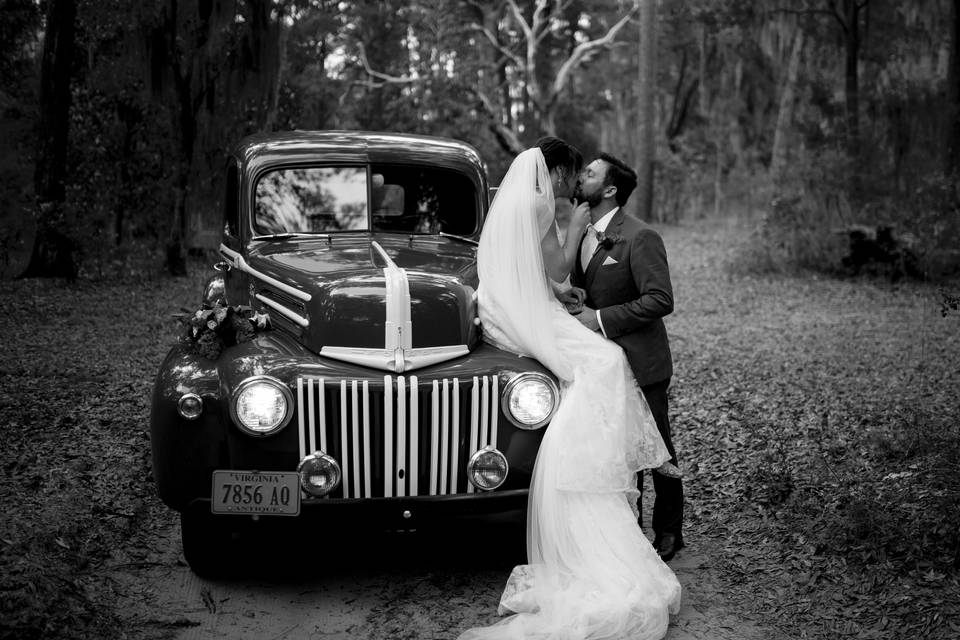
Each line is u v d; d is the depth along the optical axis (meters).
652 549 3.87
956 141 16.27
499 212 4.11
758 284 15.96
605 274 4.20
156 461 3.76
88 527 4.43
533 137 28.36
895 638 3.47
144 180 14.77
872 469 5.29
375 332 3.86
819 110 18.75
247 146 5.32
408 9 24.39
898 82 17.47
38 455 5.50
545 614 3.57
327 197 5.17
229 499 3.62
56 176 13.48
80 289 12.93
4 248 13.62
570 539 3.77
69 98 13.47
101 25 13.56
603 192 4.26
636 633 3.50
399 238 5.07
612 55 39.50
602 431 3.83
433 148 5.37
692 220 32.78
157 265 15.08
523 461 3.84
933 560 3.96
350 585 4.05
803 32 18.95
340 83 22.75
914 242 15.64
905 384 7.71
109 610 3.64
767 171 27.45
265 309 4.52
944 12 17.20
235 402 3.63
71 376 7.59
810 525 4.49
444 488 3.79
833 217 17.39
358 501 3.69
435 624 3.67
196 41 13.95
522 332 3.94
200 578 4.07
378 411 3.74
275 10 15.30
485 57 28.72
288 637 3.54
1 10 13.99
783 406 7.14
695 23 27.25
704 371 8.73
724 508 5.01
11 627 3.29
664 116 40.12
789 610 3.79
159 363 8.22
